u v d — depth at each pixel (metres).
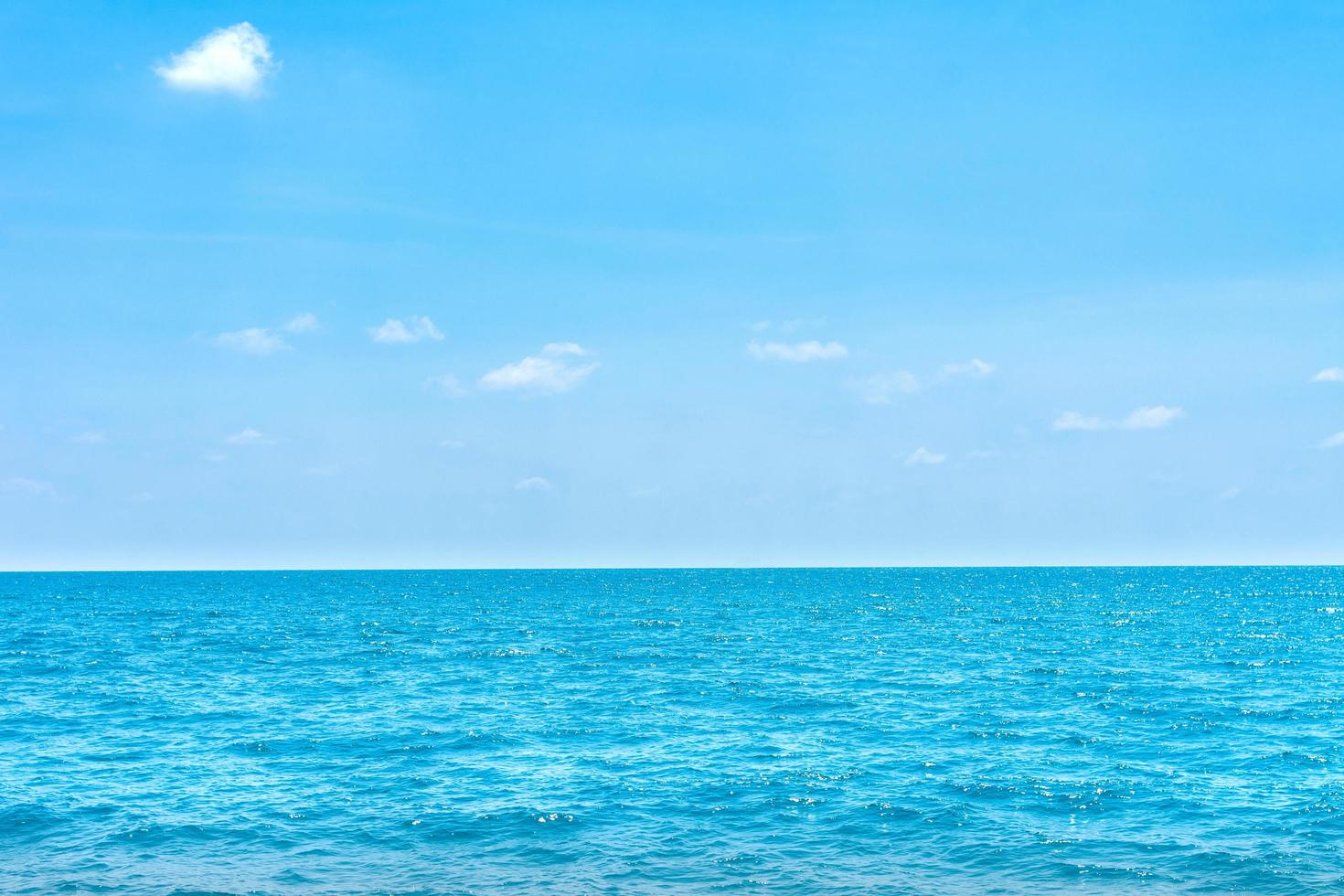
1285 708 48.69
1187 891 23.72
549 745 40.38
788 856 26.39
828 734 42.59
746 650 81.50
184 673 65.94
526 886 24.22
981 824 29.03
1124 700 51.50
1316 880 24.23
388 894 23.72
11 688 57.94
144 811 30.58
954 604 162.00
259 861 26.02
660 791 32.84
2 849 26.95
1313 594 196.12
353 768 36.34
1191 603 164.38
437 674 65.19
